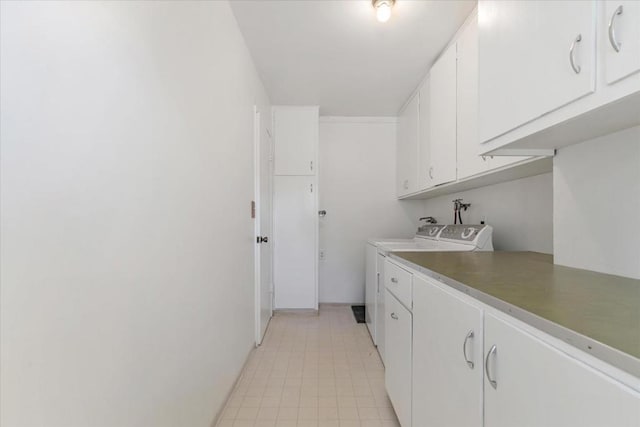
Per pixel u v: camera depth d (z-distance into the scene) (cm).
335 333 263
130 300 75
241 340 189
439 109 211
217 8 142
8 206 45
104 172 65
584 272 103
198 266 119
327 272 350
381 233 346
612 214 98
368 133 348
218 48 143
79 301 59
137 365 78
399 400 141
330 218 348
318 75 245
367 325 278
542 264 122
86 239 60
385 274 177
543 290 77
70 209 57
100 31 64
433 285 104
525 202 172
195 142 116
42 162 51
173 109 98
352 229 348
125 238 73
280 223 312
